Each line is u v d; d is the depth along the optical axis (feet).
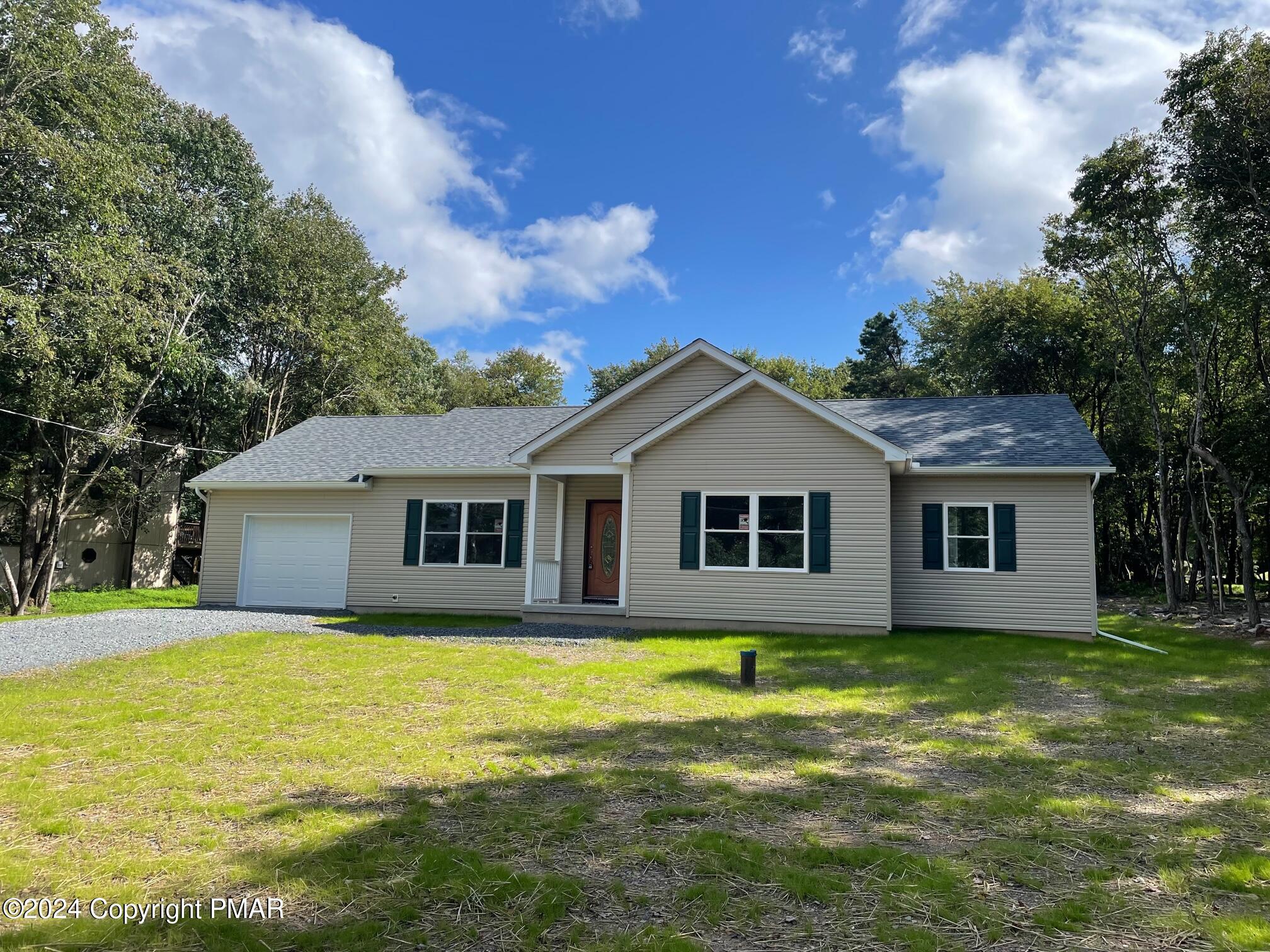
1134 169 55.77
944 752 19.40
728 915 10.53
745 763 18.17
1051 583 44.57
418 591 53.78
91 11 57.93
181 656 32.55
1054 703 25.68
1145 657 35.99
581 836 13.43
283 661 31.65
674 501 45.01
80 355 63.05
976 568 46.06
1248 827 14.23
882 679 29.27
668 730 21.24
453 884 11.33
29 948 9.45
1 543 78.33
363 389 105.70
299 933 9.89
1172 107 52.54
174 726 21.33
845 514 42.45
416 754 18.69
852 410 58.80
